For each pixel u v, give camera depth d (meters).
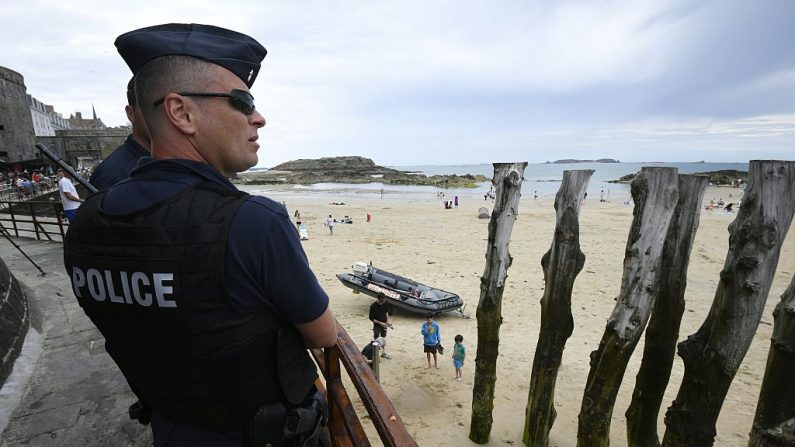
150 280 0.83
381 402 1.36
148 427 2.64
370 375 1.52
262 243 0.87
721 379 2.86
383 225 29.33
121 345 0.96
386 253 20.09
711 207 39.72
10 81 40.75
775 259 2.59
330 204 46.19
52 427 2.63
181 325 0.85
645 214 4.05
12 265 6.48
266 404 1.00
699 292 13.76
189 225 0.84
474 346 10.05
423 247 21.47
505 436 6.46
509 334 10.62
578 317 11.74
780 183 2.47
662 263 4.31
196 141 0.99
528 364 8.86
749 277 2.62
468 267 17.52
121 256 0.86
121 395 2.97
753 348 9.58
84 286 0.94
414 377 8.39
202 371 0.91
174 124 0.97
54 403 2.88
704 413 2.98
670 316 4.34
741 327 2.71
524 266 17.31
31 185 23.38
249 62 1.06
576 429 6.68
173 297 0.82
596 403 4.65
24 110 43.09
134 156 2.60
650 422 4.61
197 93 0.96
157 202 0.87
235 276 0.85
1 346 3.27
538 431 5.74
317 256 19.42
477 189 74.38
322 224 29.72
